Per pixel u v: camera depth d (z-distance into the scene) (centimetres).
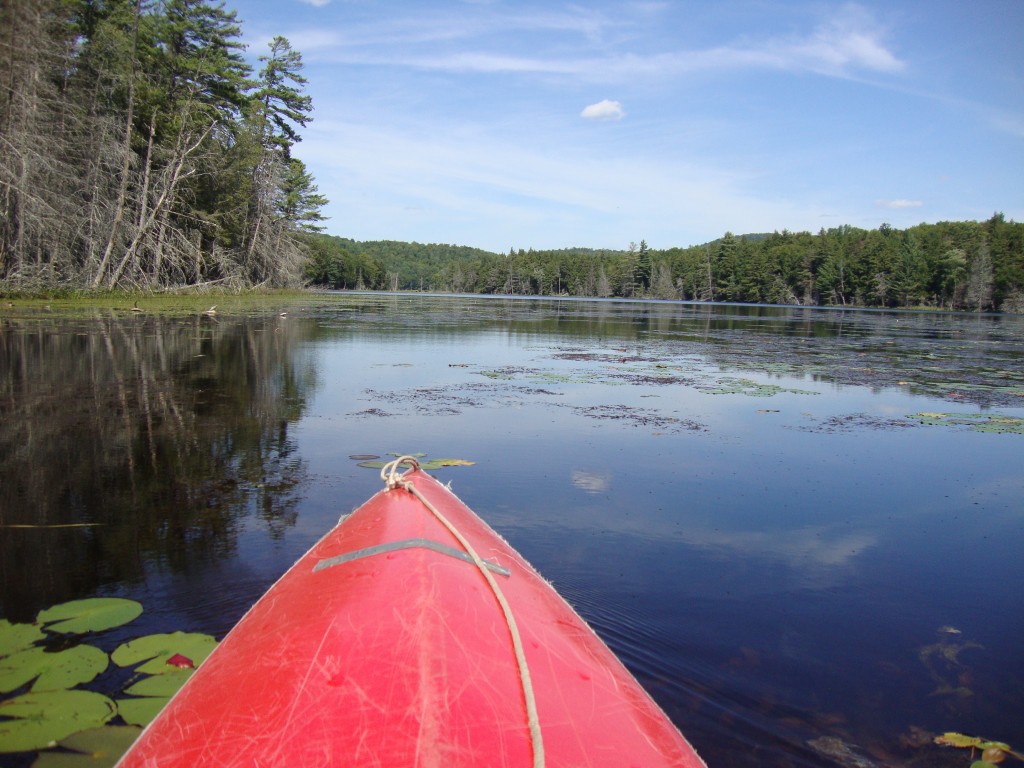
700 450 693
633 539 451
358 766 145
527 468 608
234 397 896
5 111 2203
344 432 721
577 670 198
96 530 434
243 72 3975
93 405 815
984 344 2320
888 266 7438
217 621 318
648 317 3884
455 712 159
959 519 508
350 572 238
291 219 5594
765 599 371
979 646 329
